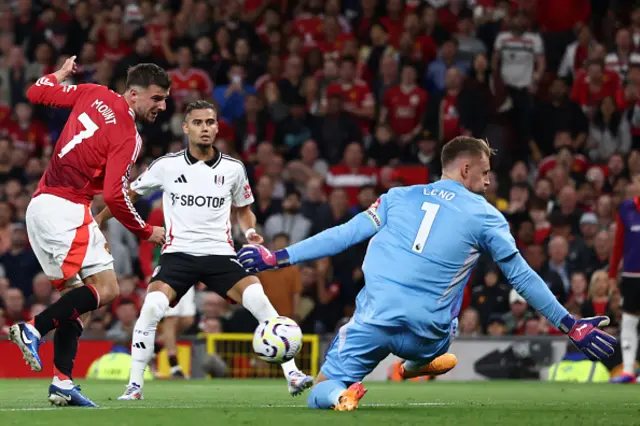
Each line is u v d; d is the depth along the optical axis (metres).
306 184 61.97
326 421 18.58
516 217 56.53
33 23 72.38
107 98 23.86
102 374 45.69
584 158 65.94
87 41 71.38
